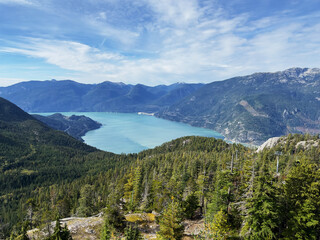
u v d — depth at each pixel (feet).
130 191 248.73
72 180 618.85
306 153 364.58
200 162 315.58
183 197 205.36
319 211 90.48
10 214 406.62
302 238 87.15
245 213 98.58
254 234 86.79
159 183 217.36
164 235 106.32
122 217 135.23
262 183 87.56
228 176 127.95
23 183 602.85
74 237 122.01
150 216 162.50
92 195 334.85
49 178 638.94
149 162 525.75
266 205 83.97
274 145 477.77
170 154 586.45
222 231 97.60
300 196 96.53
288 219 94.12
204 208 174.91
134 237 103.35
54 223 136.98
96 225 136.26
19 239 121.39
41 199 445.37
